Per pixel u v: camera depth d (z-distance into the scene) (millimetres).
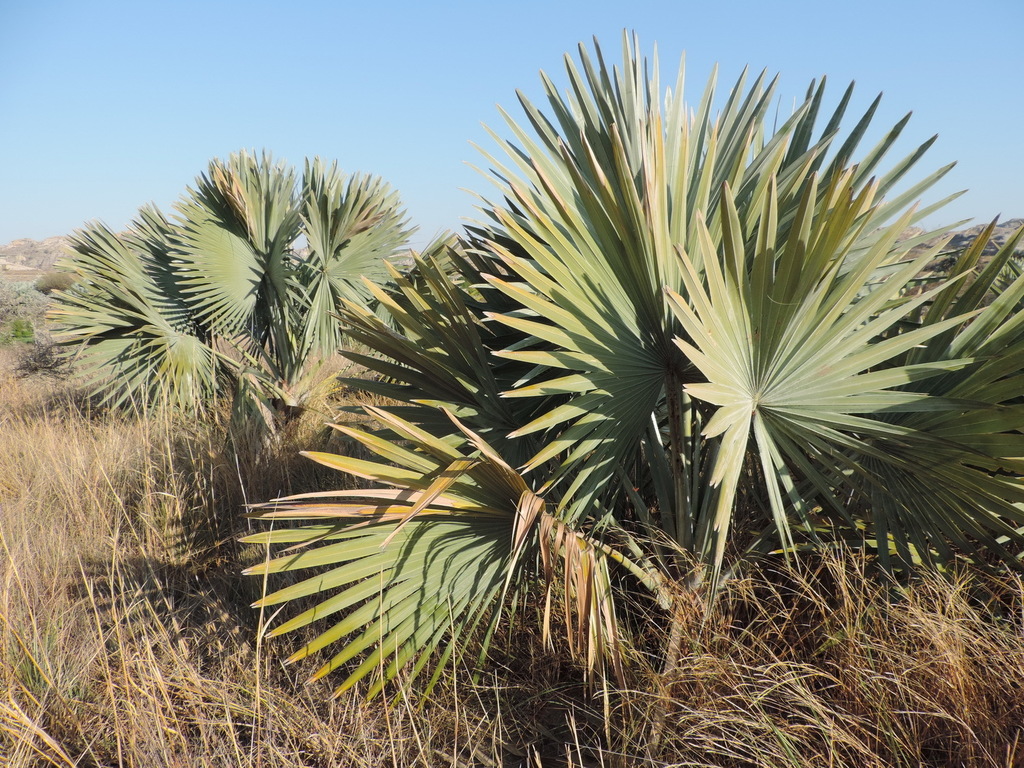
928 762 1930
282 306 6336
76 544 3801
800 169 2359
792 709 2035
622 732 2176
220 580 3629
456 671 2650
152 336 5949
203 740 2291
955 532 2279
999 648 1996
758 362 2096
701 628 2352
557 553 2033
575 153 2656
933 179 2436
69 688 2604
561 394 2754
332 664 2305
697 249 2443
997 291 3348
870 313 2021
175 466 4738
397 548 2332
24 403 7977
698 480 2645
